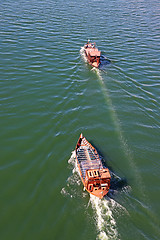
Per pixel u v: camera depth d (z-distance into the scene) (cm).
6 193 2886
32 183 3038
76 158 3316
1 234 2464
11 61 5838
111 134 4034
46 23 8656
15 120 4053
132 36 8338
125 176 3247
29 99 4619
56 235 2478
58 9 10431
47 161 3375
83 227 2558
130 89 5322
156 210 2769
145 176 3262
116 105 4772
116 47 7431
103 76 5762
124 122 4325
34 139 3731
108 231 2514
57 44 7181
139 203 2845
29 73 5456
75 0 12269
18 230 2509
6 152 3444
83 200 2847
